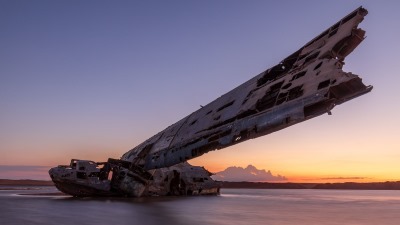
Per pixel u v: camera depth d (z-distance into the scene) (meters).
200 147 19.42
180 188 46.12
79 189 34.34
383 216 20.42
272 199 46.97
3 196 38.81
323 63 14.16
